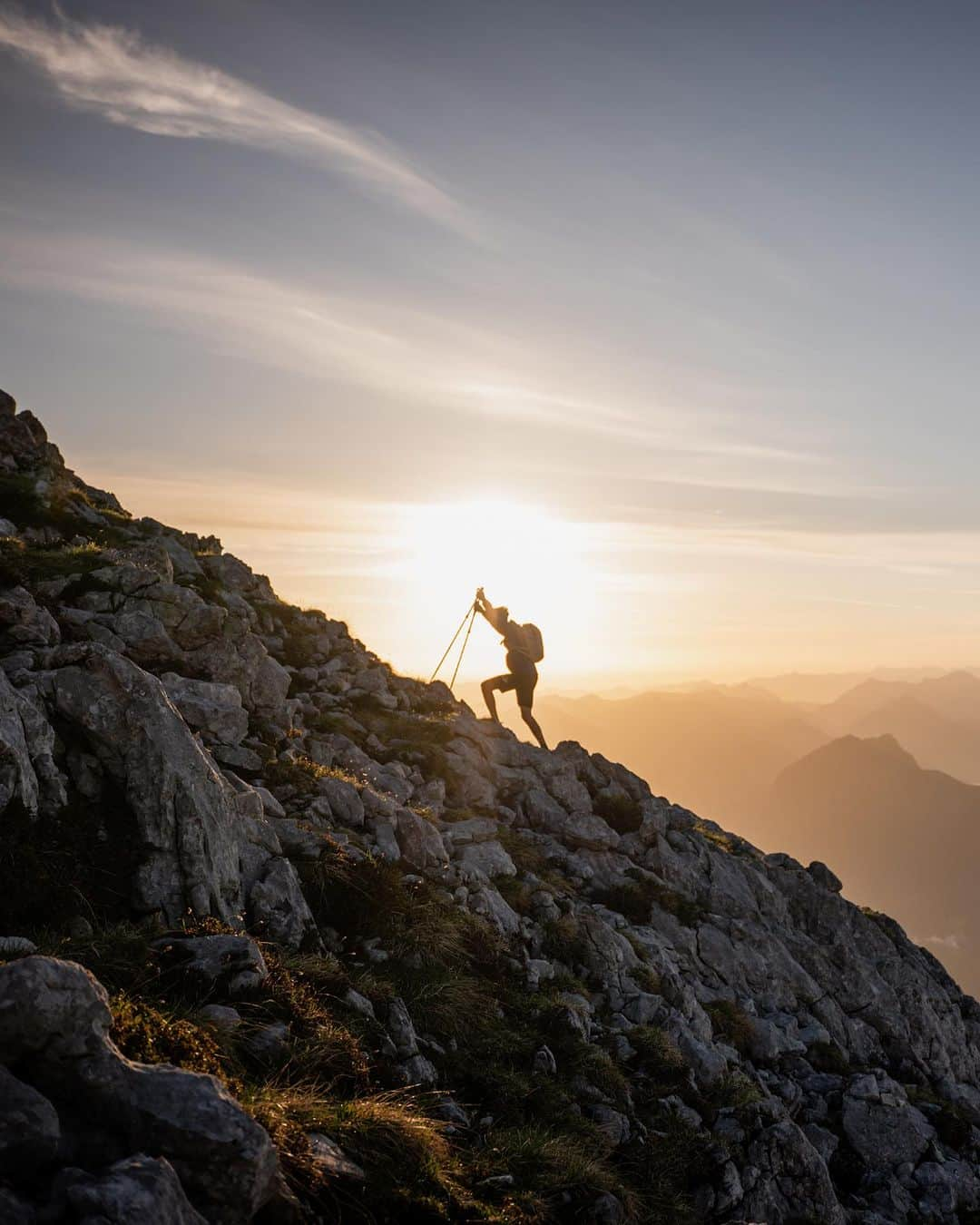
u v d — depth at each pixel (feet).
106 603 62.69
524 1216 31.14
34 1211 17.56
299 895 44.39
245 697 65.67
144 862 38.75
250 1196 20.81
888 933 91.71
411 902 49.80
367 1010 39.58
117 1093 20.92
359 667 90.43
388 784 69.92
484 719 92.84
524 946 57.62
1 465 87.97
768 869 89.92
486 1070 42.45
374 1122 30.32
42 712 40.70
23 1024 20.48
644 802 85.25
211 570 93.15
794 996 74.02
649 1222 39.37
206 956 34.86
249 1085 28.58
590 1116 43.98
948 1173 59.36
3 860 35.04
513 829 76.23
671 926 72.49
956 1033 84.17
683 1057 53.88
